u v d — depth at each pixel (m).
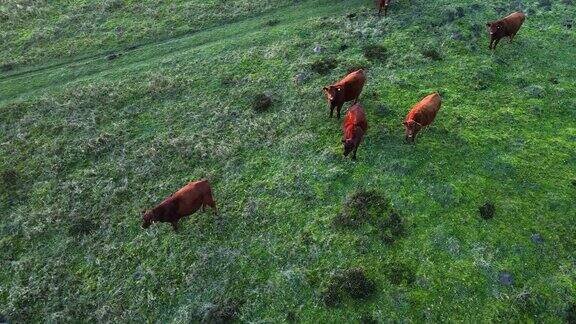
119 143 17.66
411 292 12.45
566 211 14.00
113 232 14.83
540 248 13.15
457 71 19.17
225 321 12.45
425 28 21.48
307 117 17.64
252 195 15.32
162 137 17.61
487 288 12.39
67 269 14.06
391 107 17.59
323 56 20.42
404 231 13.76
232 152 16.73
